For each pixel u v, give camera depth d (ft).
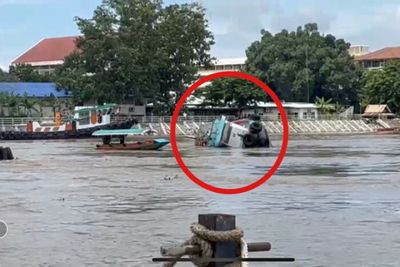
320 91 495.41
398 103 447.42
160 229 59.98
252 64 499.51
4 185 100.73
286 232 57.72
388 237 55.31
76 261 47.21
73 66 373.40
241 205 75.77
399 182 101.86
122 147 212.23
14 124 346.74
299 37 500.33
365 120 433.89
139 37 367.04
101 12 371.97
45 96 398.62
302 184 99.14
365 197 82.53
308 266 45.16
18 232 58.54
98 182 104.68
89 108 303.27
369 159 161.38
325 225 61.36
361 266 45.27
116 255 48.96
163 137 318.24
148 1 383.24
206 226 26.48
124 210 72.28
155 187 96.27
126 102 378.32
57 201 80.59
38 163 150.30
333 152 194.90
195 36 385.29
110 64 365.20
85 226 61.77
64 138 300.20
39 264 46.32
